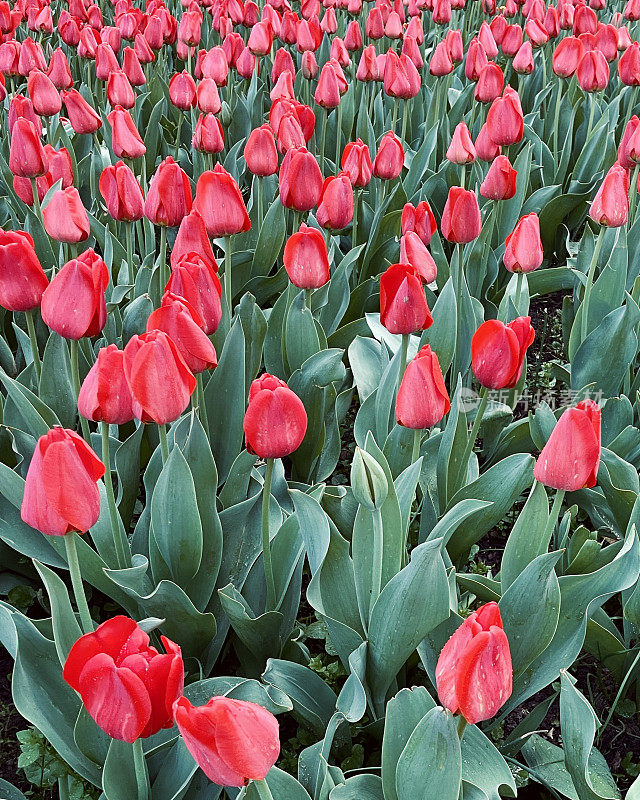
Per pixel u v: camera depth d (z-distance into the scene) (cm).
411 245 252
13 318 379
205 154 381
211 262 265
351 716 194
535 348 440
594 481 194
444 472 278
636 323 370
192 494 225
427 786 164
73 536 173
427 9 663
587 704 187
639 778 159
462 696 141
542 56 625
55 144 515
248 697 204
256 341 332
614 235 421
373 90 571
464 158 379
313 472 333
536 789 233
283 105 390
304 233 261
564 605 223
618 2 842
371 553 223
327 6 662
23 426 305
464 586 254
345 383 394
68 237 287
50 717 199
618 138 594
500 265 448
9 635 198
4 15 589
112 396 192
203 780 204
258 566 256
